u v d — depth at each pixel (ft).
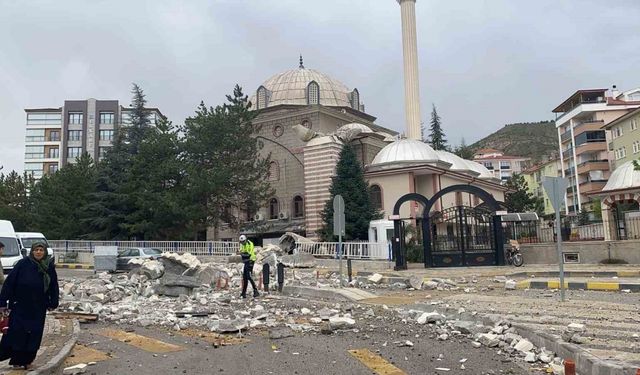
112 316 42.11
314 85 168.04
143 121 164.96
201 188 122.42
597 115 241.76
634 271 68.64
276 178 154.81
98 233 140.36
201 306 47.93
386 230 114.62
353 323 35.24
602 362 22.68
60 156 333.62
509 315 37.45
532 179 343.26
